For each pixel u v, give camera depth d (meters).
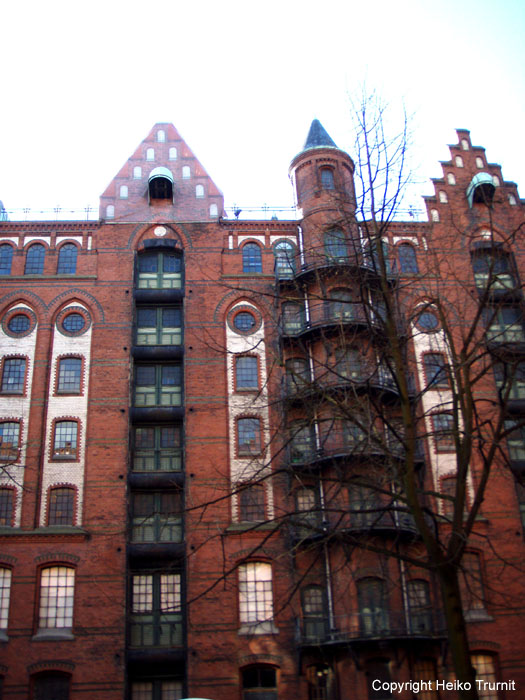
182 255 37.38
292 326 35.44
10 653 29.16
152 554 30.86
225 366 34.66
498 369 35.03
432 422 33.91
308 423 19.38
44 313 35.34
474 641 30.31
